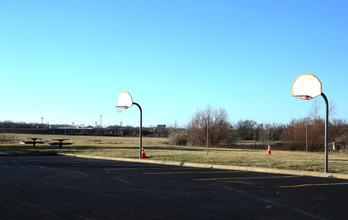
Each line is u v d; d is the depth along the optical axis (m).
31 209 7.19
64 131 90.06
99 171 14.13
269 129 45.91
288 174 13.48
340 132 37.84
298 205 7.73
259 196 8.77
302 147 38.09
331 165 15.28
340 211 7.16
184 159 18.55
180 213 6.93
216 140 42.53
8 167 15.58
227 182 11.16
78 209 7.22
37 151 25.64
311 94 14.09
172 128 49.94
